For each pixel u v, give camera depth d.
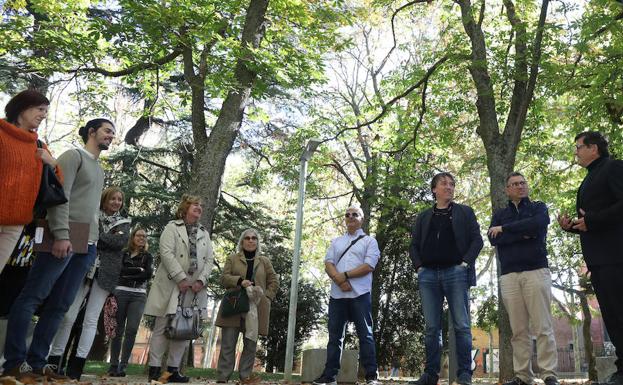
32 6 13.46
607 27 11.75
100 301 6.83
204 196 11.38
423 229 6.83
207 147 11.77
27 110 4.84
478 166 22.19
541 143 17.44
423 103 15.57
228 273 7.82
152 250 17.30
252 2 12.94
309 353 9.41
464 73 16.25
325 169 23.34
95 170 5.70
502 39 14.59
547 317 6.35
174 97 18.77
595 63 12.70
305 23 13.62
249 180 21.45
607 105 12.91
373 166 19.16
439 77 16.33
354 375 9.77
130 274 9.17
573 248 21.27
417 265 6.79
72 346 7.09
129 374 10.38
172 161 21.30
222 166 11.73
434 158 20.80
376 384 7.15
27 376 4.94
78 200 5.53
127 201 18.42
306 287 19.97
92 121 5.79
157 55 12.75
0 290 5.36
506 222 6.69
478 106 13.67
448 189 6.80
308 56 13.54
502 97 15.30
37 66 13.64
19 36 13.52
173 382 7.14
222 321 7.65
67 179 5.40
